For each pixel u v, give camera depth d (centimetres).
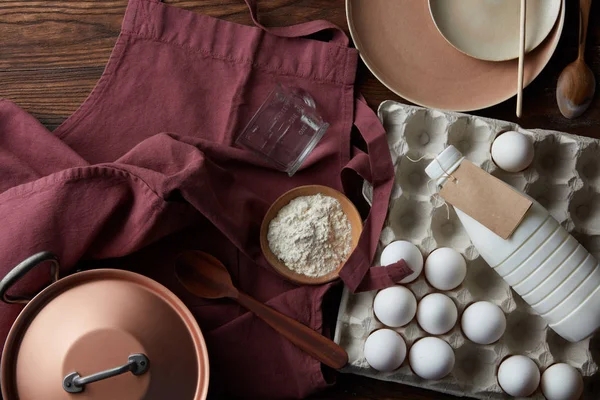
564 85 87
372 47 90
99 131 90
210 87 92
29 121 86
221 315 87
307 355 83
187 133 91
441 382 82
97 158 90
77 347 69
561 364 80
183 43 91
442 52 89
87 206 80
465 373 84
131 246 82
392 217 86
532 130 85
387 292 79
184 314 74
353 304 85
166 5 91
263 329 85
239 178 90
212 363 84
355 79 92
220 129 91
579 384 79
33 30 94
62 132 90
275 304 85
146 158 83
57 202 78
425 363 77
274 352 85
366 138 85
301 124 90
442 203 86
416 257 80
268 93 91
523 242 73
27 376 69
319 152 88
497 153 82
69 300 72
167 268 89
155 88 91
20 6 94
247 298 83
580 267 73
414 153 87
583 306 73
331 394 86
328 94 91
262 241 84
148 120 91
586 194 87
